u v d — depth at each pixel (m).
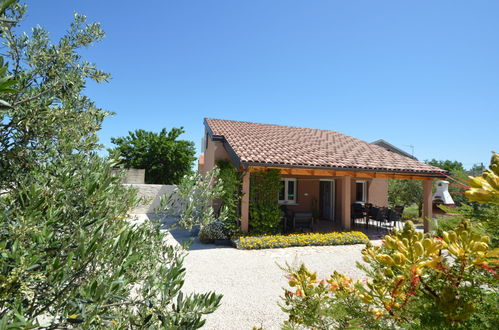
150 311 1.43
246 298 5.49
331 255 8.80
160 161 26.98
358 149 15.84
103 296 1.13
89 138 1.95
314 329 1.99
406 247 1.16
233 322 4.54
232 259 8.23
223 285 6.18
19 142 1.69
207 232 10.27
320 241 10.14
